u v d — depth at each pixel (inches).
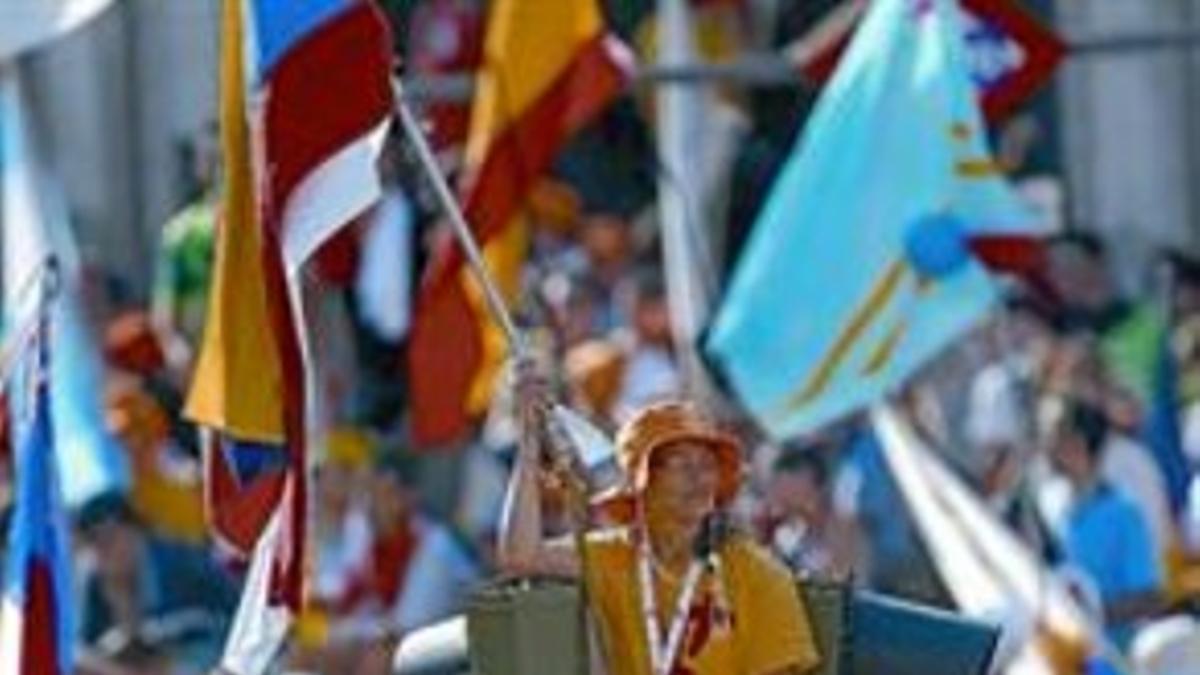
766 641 1214.9
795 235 1638.8
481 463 2048.5
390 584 1898.4
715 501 1216.8
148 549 1921.8
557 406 1236.5
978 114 1631.4
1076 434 1855.3
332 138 1290.6
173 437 1959.9
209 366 1286.9
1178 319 2153.1
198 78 2556.6
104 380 1985.7
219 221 1301.7
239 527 1305.4
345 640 1568.7
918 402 1895.9
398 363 2130.9
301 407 1278.3
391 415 2123.5
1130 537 1817.2
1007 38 1715.1
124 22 2554.1
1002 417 1913.1
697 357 1691.7
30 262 1846.7
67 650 1429.6
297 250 1285.7
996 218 1633.9
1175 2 2625.5
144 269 2532.0
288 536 1269.7
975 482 1795.0
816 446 1791.3
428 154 1291.8
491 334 1772.9
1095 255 2172.7
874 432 1753.2
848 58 1631.4
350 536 1903.3
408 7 2273.6
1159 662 1615.4
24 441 1418.6
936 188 1630.2
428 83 2021.4
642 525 1214.9
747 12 2134.6
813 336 1641.2
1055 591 1631.4
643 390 1935.3
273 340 1285.7
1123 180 2625.5
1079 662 1614.2
